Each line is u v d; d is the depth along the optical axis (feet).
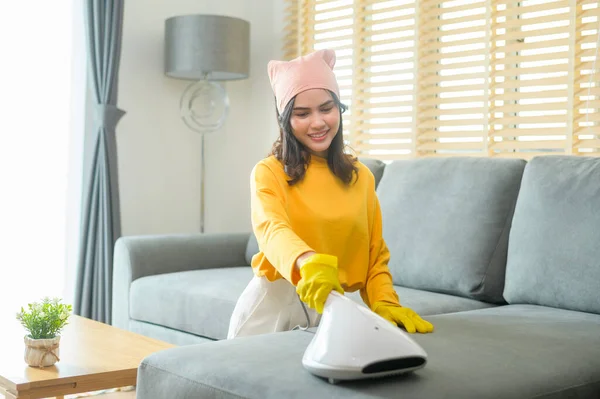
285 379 4.84
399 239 9.77
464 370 4.98
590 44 10.21
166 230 14.14
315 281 4.86
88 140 13.06
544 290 7.97
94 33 12.68
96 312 12.61
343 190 6.05
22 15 12.38
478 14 11.21
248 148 15.08
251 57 14.94
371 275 6.23
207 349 5.64
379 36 13.05
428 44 11.97
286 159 5.90
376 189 10.67
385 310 5.97
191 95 14.08
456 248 9.09
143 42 13.73
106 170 12.60
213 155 14.66
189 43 12.95
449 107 11.87
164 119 14.06
